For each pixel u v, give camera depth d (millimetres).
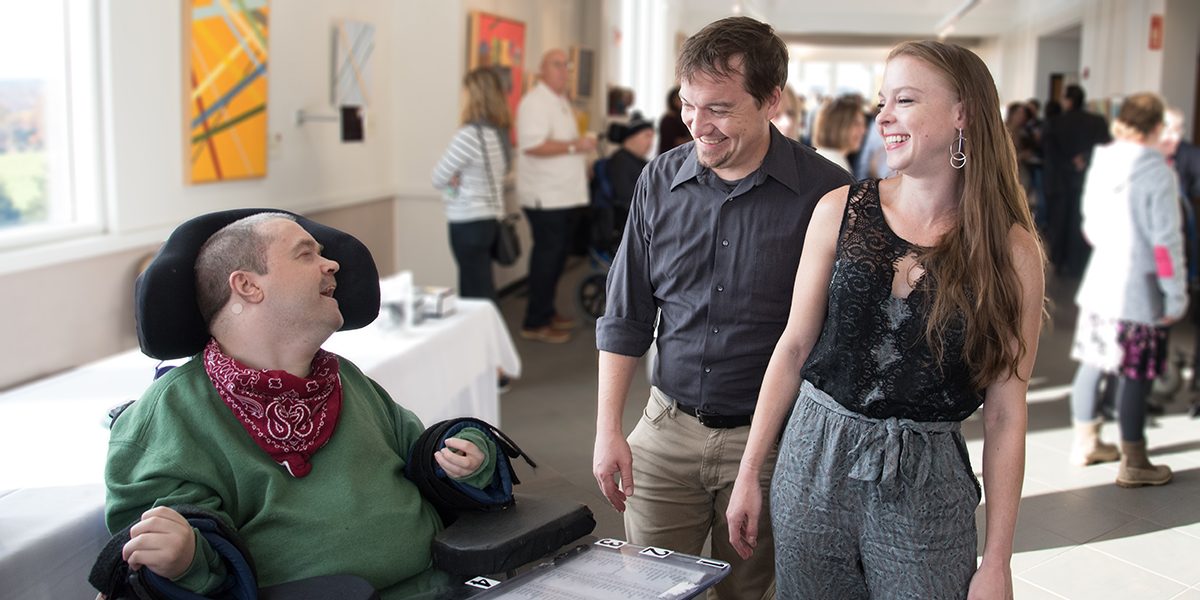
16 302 3408
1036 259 1554
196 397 1581
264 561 1557
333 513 1597
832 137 4848
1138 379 3922
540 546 1685
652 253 2010
